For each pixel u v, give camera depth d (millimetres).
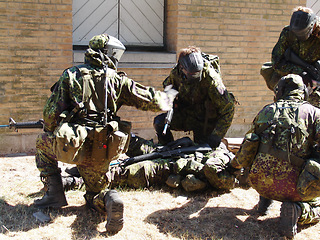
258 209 4086
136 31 6883
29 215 3811
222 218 3949
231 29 6879
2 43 5652
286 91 3758
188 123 5309
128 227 3660
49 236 3414
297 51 4906
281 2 7098
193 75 4516
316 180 3373
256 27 7027
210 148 4926
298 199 3600
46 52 5906
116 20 6746
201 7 6637
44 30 5844
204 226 3773
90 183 3764
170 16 6773
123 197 4336
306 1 7332
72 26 6254
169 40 6879
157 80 6637
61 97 3492
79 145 3344
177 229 3689
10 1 5602
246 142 3697
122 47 3727
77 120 3467
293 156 3494
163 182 4684
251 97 7219
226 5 6770
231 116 4922
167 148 4859
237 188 4789
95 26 6633
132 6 6785
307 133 3492
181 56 4582
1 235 3389
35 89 5938
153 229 3660
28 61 5832
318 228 3781
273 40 7180
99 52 3568
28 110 5953
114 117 3650
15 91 5832
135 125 6602
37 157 3902
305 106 3596
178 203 4266
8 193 4320
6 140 5910
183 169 4570
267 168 3586
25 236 3395
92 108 3457
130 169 4531
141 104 3637
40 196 4281
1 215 3783
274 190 3611
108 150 3523
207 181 4570
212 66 4918
